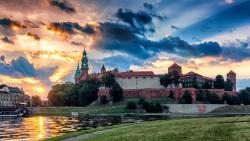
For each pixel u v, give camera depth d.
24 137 73.75
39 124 126.00
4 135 79.00
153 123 63.69
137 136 43.94
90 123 126.62
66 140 48.78
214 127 47.16
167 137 41.28
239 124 48.97
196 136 40.47
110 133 51.12
